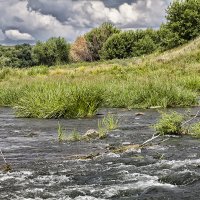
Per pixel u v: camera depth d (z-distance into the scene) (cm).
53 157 841
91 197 571
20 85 2427
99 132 1066
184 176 652
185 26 5703
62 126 1291
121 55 7725
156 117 1484
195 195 570
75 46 9212
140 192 591
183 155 833
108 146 934
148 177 669
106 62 6006
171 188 604
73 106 1545
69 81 2459
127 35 7788
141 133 1114
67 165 768
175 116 1119
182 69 3259
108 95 1986
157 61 4184
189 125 1180
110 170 722
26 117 1582
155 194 578
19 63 10181
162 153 853
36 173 711
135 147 911
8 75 3769
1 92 2298
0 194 591
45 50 9994
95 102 1586
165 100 1841
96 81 2538
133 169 725
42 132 1173
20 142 1012
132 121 1377
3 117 1596
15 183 648
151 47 7531
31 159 824
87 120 1443
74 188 616
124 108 1880
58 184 640
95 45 9025
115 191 598
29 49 10425
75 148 930
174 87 1966
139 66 3800
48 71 4288
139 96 1931
